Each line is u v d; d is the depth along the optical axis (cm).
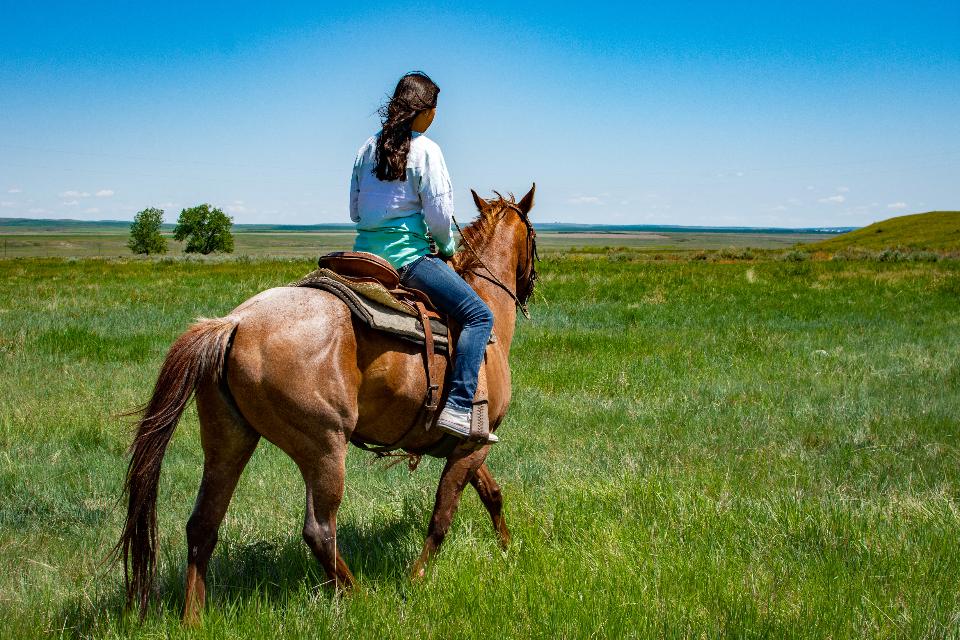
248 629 308
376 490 548
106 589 367
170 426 295
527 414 768
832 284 2402
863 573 381
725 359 1074
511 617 330
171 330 1248
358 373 327
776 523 452
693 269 3319
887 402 816
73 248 13600
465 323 363
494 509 426
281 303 319
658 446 666
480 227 445
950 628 334
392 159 355
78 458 589
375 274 346
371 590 353
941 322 1476
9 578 391
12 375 872
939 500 495
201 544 314
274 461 606
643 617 330
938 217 10181
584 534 425
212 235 11044
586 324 1452
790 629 325
